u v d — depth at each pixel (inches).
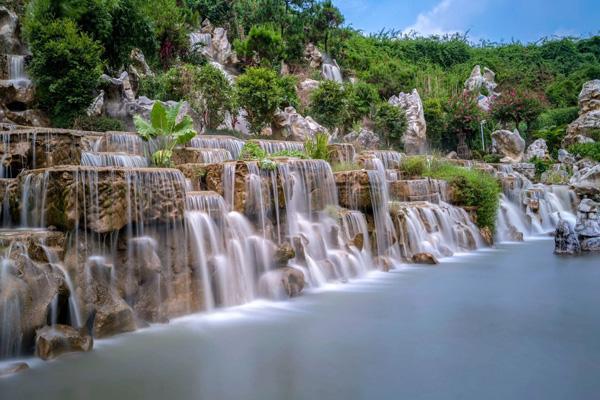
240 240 438.0
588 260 618.8
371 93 1558.8
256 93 1079.0
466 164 1061.1
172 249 378.6
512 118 1797.5
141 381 251.3
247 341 315.3
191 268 389.7
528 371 260.2
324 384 246.4
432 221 687.7
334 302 420.8
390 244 610.9
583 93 1653.5
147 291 358.0
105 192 337.7
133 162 552.1
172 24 1360.7
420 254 618.8
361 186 590.6
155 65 1298.0
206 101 1023.6
